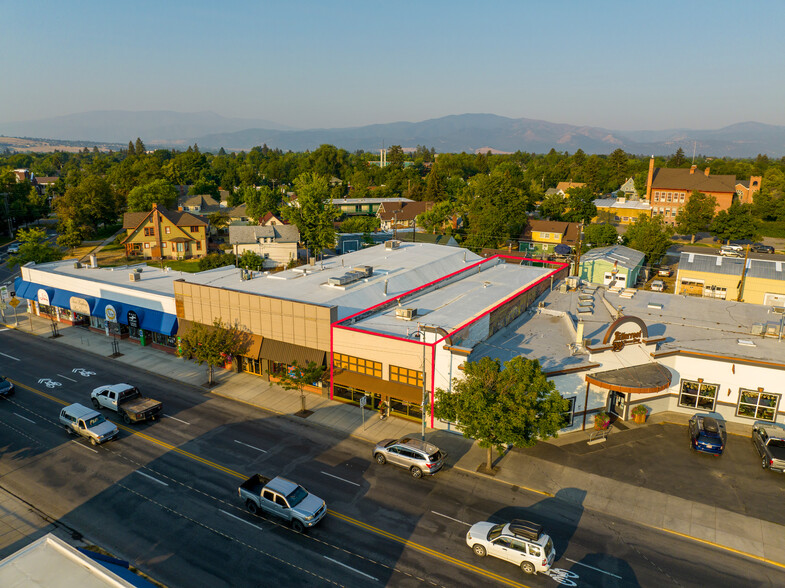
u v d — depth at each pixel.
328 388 41.69
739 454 33.22
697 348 38.88
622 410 37.97
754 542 25.30
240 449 34.03
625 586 22.41
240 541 25.41
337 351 39.78
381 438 35.47
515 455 33.12
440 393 31.56
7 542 25.20
